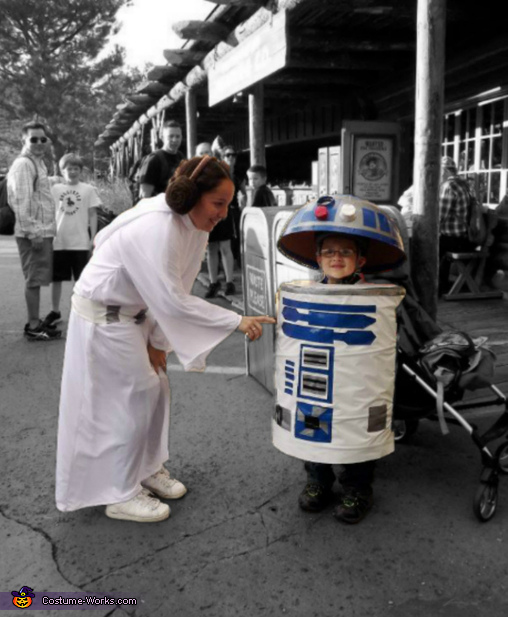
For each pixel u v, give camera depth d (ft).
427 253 12.32
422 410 9.26
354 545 8.38
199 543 8.51
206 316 8.16
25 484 10.16
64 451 8.74
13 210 17.67
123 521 9.06
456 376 8.78
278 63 17.60
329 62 24.48
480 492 8.65
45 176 17.87
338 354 7.94
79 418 8.63
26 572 7.98
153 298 7.93
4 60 79.25
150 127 54.39
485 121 23.89
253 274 13.93
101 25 80.89
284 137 44.42
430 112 11.97
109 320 8.30
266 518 9.07
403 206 22.26
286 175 57.82
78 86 84.64
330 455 8.21
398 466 10.50
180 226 7.91
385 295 7.93
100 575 7.89
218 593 7.52
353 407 8.07
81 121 86.53
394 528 8.75
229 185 7.86
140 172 21.16
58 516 9.23
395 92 27.76
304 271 10.85
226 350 17.39
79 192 19.08
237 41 21.75
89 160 109.40
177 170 7.86
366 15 19.34
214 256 22.91
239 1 18.60
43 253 18.03
